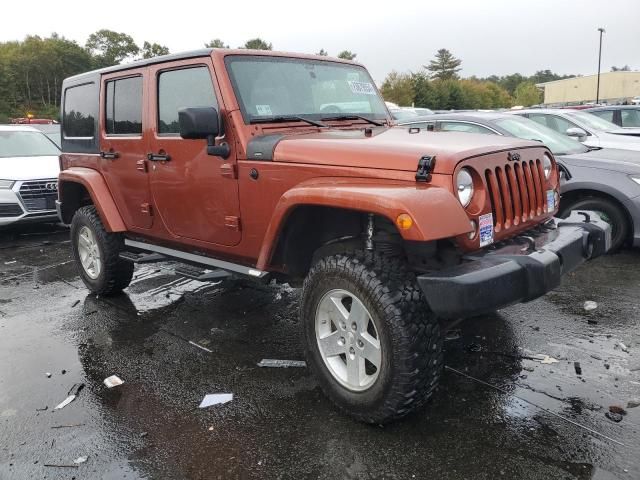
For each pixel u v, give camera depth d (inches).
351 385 119.5
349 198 109.7
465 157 110.6
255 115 142.3
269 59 154.3
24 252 297.3
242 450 113.3
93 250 209.6
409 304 108.5
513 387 132.3
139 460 111.7
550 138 264.2
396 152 114.2
